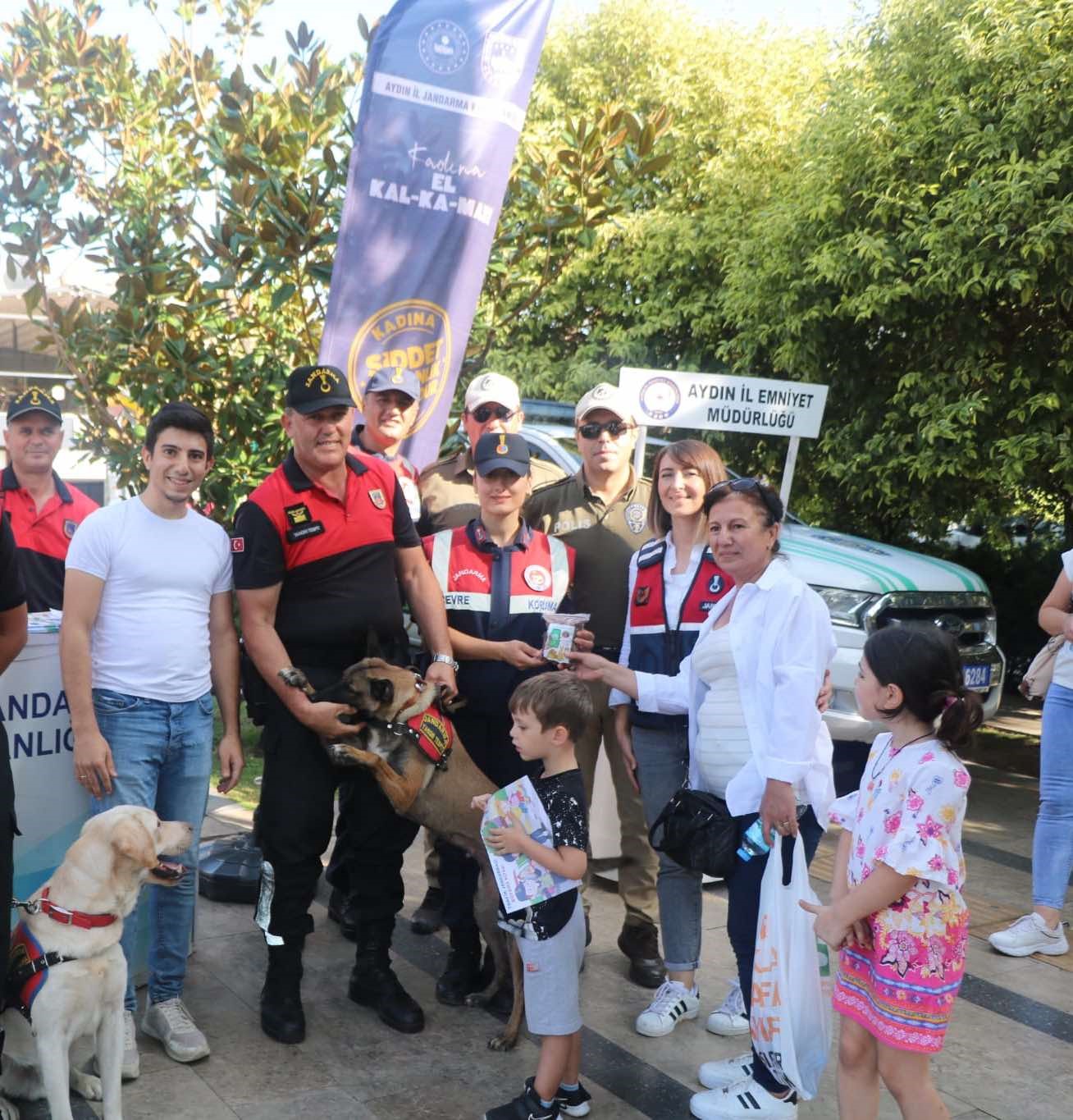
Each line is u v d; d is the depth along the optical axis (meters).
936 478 8.06
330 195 6.41
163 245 6.56
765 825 2.92
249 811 5.80
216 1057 3.33
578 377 11.66
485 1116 2.99
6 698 3.27
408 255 4.97
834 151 8.10
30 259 6.45
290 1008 3.46
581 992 3.89
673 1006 3.61
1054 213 6.79
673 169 12.47
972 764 7.75
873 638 2.60
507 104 5.02
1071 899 5.07
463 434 6.84
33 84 7.06
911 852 2.44
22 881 3.35
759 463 9.36
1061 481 8.02
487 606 3.86
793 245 8.34
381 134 4.87
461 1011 3.71
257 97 6.66
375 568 3.57
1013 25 7.02
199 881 4.68
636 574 3.89
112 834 2.78
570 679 3.05
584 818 2.97
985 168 7.04
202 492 6.55
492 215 5.10
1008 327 7.77
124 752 3.21
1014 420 7.79
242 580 3.39
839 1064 2.72
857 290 7.80
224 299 6.50
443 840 3.82
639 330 11.32
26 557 4.36
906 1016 2.48
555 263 6.88
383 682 3.35
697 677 3.27
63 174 6.64
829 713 5.61
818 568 5.95
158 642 3.24
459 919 3.78
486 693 3.83
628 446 4.23
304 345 6.72
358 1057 3.37
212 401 6.61
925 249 7.40
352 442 4.66
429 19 4.87
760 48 13.46
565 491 4.34
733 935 3.07
